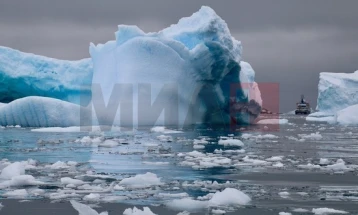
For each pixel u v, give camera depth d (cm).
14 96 4719
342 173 1697
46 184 1462
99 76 4075
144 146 2520
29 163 1862
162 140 2827
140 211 1103
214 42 3809
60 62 4772
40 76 4650
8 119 3650
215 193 1285
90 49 4288
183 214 1138
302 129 4403
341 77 7012
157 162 1917
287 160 2045
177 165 1856
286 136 3431
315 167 1820
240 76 4275
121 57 3891
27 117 3619
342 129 4434
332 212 1152
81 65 4716
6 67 4600
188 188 1422
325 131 4128
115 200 1270
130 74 3766
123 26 4000
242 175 1642
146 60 3812
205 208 1198
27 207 1202
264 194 1349
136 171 1712
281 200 1280
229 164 1889
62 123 3572
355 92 6700
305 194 1348
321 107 6925
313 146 2683
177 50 3838
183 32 4003
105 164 1872
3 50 4662
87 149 2367
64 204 1230
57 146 2494
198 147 2473
